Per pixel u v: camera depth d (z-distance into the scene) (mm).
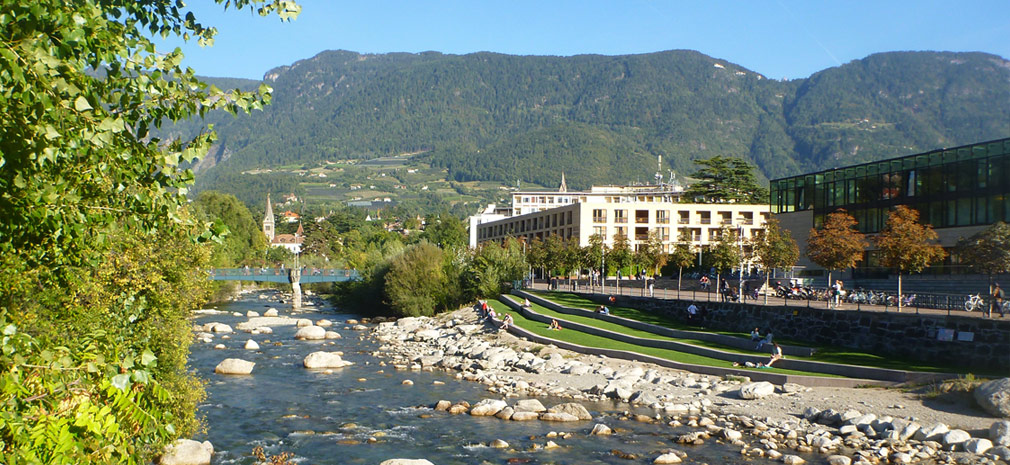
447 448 28844
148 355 8711
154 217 9039
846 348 45656
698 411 35188
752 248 65562
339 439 30391
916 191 72688
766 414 33719
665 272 109250
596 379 43875
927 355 40688
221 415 35094
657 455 27500
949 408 31453
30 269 9711
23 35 7035
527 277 103500
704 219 123250
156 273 23844
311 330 70312
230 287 140125
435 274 93000
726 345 50188
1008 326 36625
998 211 63594
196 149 9047
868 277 76688
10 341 7645
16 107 7238
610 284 100125
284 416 34906
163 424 9117
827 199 85375
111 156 8359
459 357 55594
